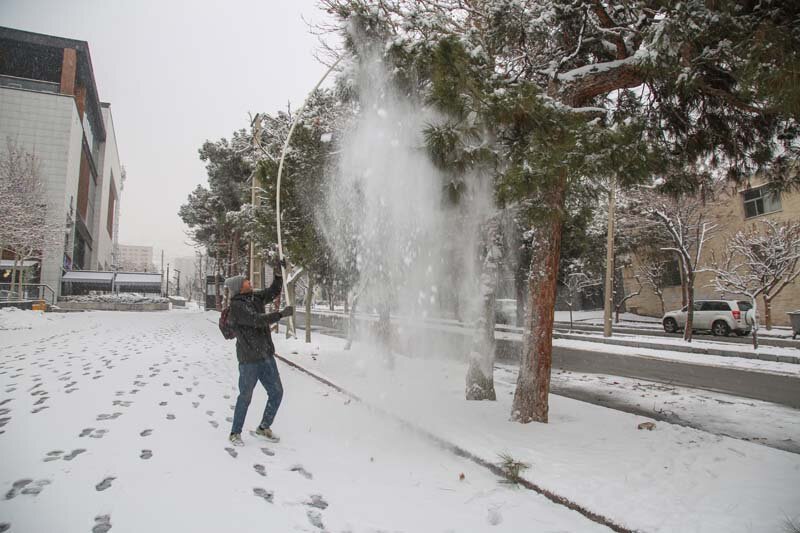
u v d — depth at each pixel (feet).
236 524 9.18
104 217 244.83
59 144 136.67
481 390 21.42
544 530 9.84
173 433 14.61
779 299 72.13
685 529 9.65
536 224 15.06
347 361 32.91
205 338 49.60
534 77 19.30
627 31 16.62
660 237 71.00
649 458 13.82
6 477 10.98
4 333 49.11
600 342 58.44
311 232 26.76
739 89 14.03
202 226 106.42
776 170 18.63
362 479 12.11
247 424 16.53
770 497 11.21
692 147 18.78
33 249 88.84
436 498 11.22
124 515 9.30
